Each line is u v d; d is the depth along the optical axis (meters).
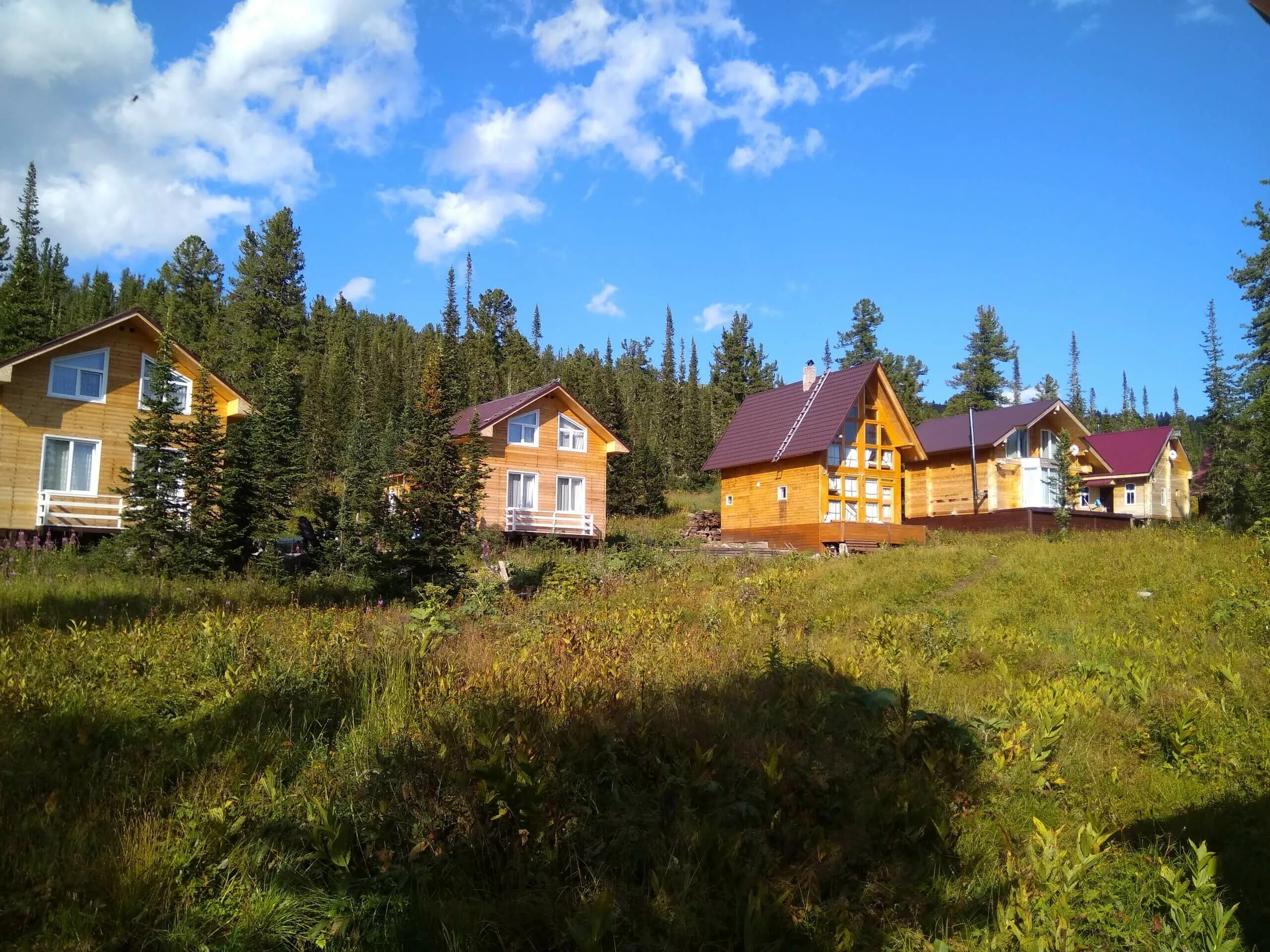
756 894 4.46
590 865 4.78
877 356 64.94
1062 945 4.12
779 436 35.72
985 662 10.02
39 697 6.50
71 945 3.85
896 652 10.23
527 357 86.75
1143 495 45.16
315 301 94.38
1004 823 5.69
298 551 21.17
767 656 8.82
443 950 4.11
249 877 4.55
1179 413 106.06
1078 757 6.84
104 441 23.53
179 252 81.50
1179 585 14.78
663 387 84.25
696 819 5.14
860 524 31.55
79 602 12.11
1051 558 19.02
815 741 6.66
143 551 17.28
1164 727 7.29
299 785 5.55
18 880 4.23
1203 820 5.70
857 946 4.34
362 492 20.91
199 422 18.62
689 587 17.33
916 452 36.84
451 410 17.64
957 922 4.57
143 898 4.25
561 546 27.48
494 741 5.54
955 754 6.25
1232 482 37.31
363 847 4.93
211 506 18.97
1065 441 33.69
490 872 4.81
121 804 5.10
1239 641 10.75
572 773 5.48
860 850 5.18
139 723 6.45
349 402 53.62
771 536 35.59
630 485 47.25
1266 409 33.19
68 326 61.69
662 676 8.12
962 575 18.36
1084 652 10.80
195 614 10.89
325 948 4.08
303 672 7.66
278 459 21.22
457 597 14.57
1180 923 4.33
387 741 6.13
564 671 7.86
